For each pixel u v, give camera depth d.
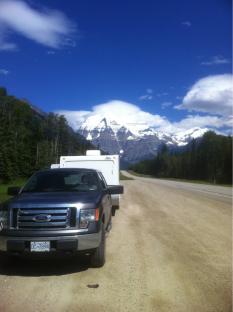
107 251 8.46
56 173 8.42
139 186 41.25
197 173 123.25
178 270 7.00
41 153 68.12
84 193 7.49
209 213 15.49
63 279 6.48
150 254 8.20
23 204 6.74
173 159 159.12
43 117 142.00
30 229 6.62
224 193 29.53
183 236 10.30
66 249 6.57
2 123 53.34
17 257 7.45
